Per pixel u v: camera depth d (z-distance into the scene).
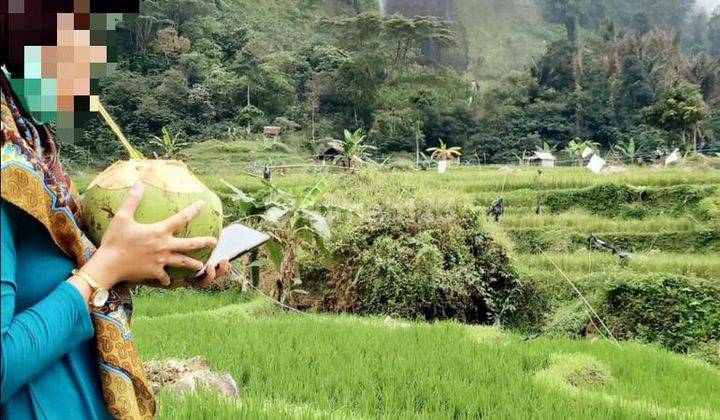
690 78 87.12
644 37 99.00
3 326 1.38
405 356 7.25
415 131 73.31
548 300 13.83
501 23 143.50
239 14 94.12
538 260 15.95
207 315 10.65
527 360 7.85
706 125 72.44
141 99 64.88
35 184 1.51
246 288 13.62
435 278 13.45
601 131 81.12
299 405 5.05
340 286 13.98
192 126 65.56
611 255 16.67
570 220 21.03
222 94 70.88
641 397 6.92
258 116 69.50
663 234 19.70
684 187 23.42
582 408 5.68
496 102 82.44
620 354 8.95
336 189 15.70
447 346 7.98
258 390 5.43
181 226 1.68
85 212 1.74
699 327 12.83
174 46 73.75
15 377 1.40
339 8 121.06
